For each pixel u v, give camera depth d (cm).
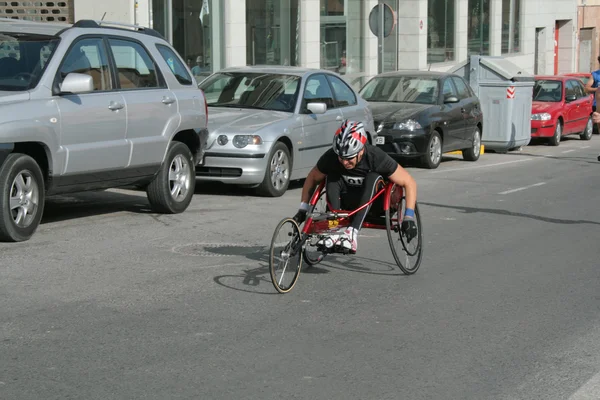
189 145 1294
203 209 1314
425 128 1955
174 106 1219
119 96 1124
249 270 934
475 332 743
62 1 2058
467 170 2014
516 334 740
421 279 926
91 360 644
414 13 3488
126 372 621
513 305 833
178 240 1076
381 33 2214
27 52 1057
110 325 729
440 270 970
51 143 1026
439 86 2080
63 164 1048
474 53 4141
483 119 2436
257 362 651
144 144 1162
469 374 638
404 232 884
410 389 605
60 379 604
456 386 613
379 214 929
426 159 1980
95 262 946
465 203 1476
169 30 2252
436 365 656
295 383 610
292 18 2780
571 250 1098
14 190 1007
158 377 613
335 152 855
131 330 717
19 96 1002
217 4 2462
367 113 1733
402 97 2073
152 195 1226
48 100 1027
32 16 2064
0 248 995
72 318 744
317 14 2866
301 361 657
